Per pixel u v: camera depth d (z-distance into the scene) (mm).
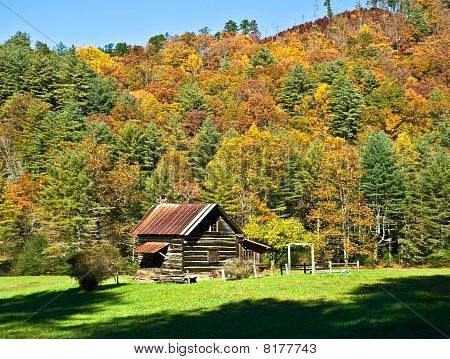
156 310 25594
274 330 18578
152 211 47406
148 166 96875
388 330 17922
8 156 91312
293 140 96938
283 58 180375
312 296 27156
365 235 69750
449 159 79688
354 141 112188
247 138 81688
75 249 61000
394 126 117188
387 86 135625
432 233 72312
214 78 160375
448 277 36500
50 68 141250
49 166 78938
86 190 63688
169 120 121000
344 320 19859
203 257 44219
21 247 64688
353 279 35219
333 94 131750
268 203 79750
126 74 171250
